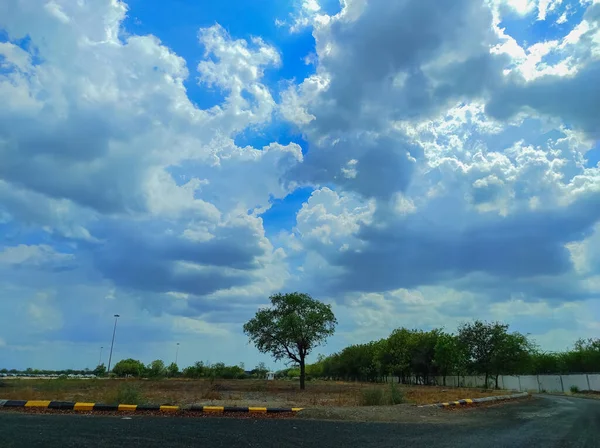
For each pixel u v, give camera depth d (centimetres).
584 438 1280
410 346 7450
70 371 12838
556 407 2608
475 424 1609
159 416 1565
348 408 2003
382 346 8294
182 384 4997
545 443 1171
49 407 1675
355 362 9662
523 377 6128
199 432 1184
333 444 1063
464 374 6191
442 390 4738
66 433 1081
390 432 1315
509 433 1365
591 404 2947
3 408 1627
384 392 2434
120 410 1686
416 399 2742
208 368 7550
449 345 6091
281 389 4450
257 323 4472
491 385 6219
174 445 973
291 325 4312
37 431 1095
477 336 5856
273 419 1577
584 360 6488
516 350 5638
